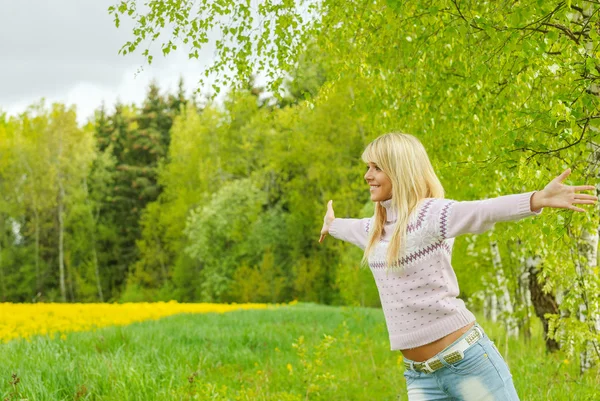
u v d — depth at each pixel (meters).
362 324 13.26
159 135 53.97
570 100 3.76
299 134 30.16
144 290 44.69
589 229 4.47
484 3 4.57
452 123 6.10
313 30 6.34
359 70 6.00
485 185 5.48
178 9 6.12
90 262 47.16
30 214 48.38
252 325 13.12
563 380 5.82
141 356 7.39
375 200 2.72
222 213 38.91
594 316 5.72
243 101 7.01
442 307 2.50
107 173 50.53
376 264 2.70
